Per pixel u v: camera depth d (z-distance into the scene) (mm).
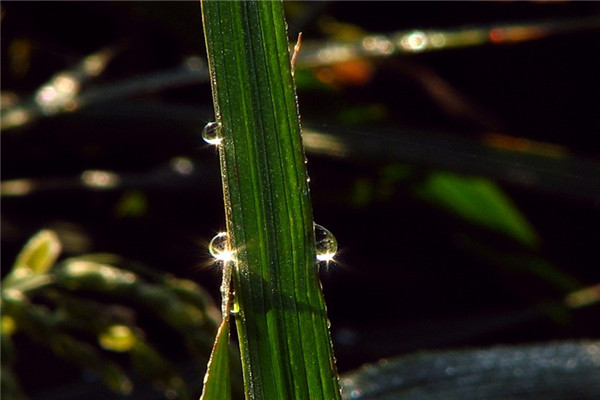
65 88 684
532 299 667
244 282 292
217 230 705
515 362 366
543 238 704
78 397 538
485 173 615
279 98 292
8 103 692
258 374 291
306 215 292
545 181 612
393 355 611
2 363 368
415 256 706
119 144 727
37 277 377
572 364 367
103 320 375
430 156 621
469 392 358
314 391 292
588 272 681
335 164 717
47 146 713
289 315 292
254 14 292
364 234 717
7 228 697
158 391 529
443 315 671
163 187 696
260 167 292
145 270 387
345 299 688
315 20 740
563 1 751
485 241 680
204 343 367
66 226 710
